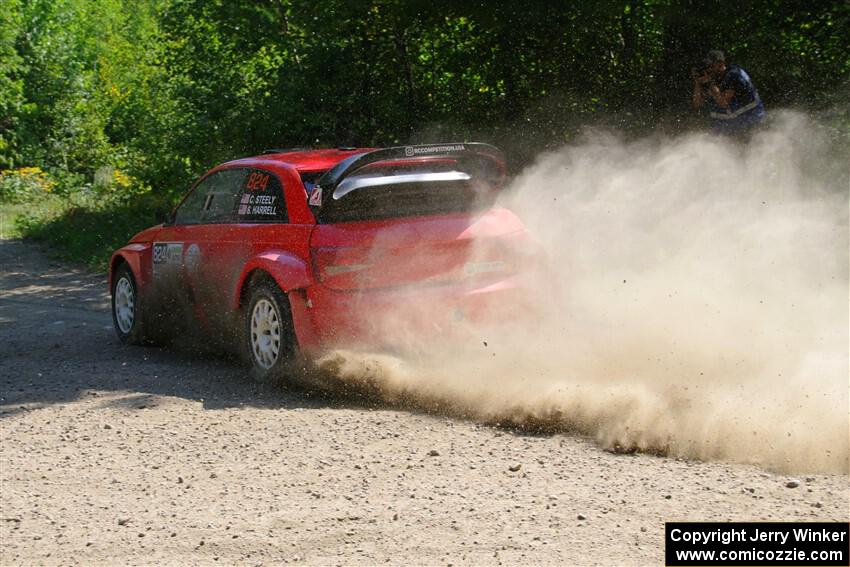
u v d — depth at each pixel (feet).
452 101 116.37
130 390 57.21
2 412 53.21
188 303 66.49
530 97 111.86
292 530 34.53
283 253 56.29
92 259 121.90
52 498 39.34
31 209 180.14
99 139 238.68
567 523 33.96
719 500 35.53
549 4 100.48
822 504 34.73
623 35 107.14
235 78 120.16
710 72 93.56
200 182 67.46
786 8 101.65
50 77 234.79
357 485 39.14
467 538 33.01
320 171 59.11
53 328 80.94
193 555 32.78
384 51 116.98
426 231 55.11
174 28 124.77
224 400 54.08
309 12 116.67
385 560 31.55
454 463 41.39
